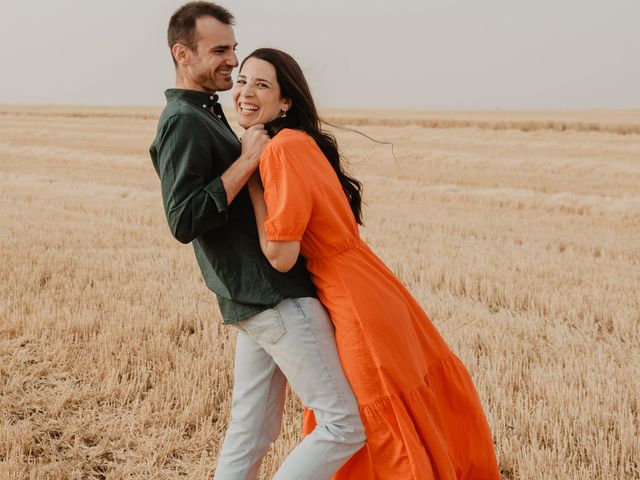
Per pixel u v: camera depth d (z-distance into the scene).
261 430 2.46
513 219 10.45
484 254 7.64
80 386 3.88
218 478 2.45
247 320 2.23
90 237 8.38
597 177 16.84
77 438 3.22
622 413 3.42
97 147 25.44
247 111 2.32
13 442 3.12
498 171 18.53
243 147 2.15
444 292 6.14
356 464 2.29
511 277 6.44
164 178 2.13
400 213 10.89
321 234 2.18
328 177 2.21
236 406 2.47
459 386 2.41
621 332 4.97
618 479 2.89
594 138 30.05
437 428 2.26
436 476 2.18
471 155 22.08
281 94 2.33
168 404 3.57
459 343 4.63
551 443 3.27
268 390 2.44
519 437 3.30
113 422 3.41
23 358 4.22
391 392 2.12
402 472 2.14
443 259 7.26
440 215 10.73
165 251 7.68
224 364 4.12
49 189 13.38
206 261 2.30
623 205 11.59
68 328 4.74
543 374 3.96
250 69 2.28
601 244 8.32
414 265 6.88
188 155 2.08
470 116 50.34
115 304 5.41
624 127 33.78
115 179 15.48
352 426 2.17
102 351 4.34
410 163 20.88
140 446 3.16
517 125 36.78
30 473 2.92
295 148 2.11
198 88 2.35
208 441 3.27
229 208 2.21
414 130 35.28
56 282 6.04
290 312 2.17
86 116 52.62
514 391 3.91
